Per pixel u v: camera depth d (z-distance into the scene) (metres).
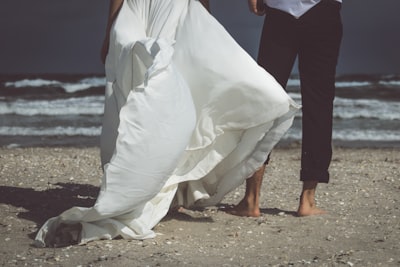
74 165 9.20
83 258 4.21
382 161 11.05
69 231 4.68
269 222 5.49
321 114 5.63
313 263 4.20
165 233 4.98
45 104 27.50
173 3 5.20
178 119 4.54
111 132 5.07
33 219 5.45
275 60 5.55
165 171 4.50
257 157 5.20
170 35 5.13
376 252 4.52
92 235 4.57
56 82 35.16
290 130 19.36
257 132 5.08
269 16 5.57
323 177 5.71
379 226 5.39
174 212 5.77
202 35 5.00
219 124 5.05
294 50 5.58
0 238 4.78
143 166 4.41
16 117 23.12
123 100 4.99
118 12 5.43
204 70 4.95
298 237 4.98
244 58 4.96
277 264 4.19
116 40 5.09
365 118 24.91
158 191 4.56
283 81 5.61
